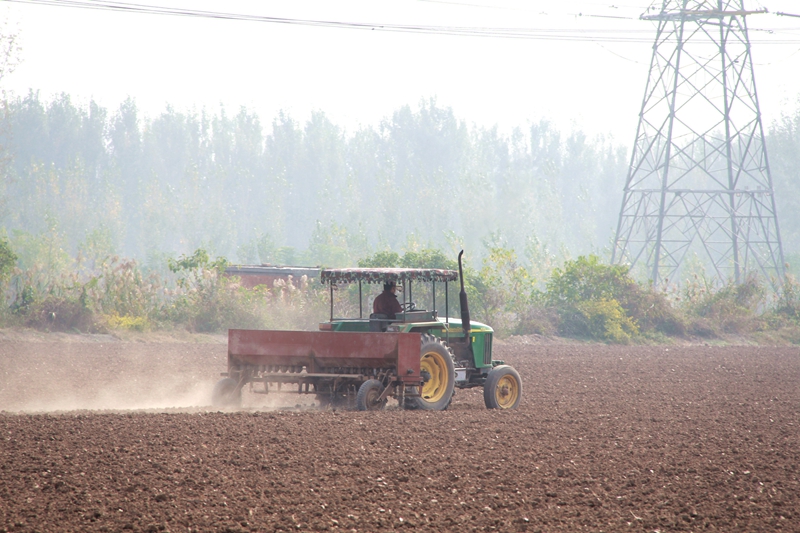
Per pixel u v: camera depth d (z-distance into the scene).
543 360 96.19
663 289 157.12
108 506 28.17
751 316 156.00
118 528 25.88
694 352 117.19
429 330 53.50
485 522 27.53
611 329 133.75
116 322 111.56
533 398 61.47
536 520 27.95
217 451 36.66
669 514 29.05
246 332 51.00
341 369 50.59
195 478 32.09
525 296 141.12
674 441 43.09
